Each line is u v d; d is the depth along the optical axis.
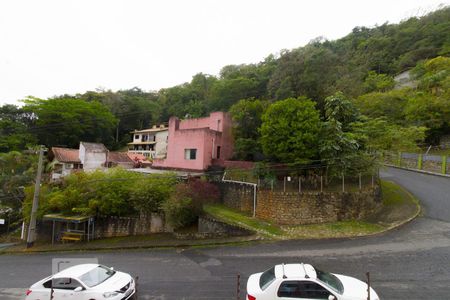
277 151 18.64
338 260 12.37
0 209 29.55
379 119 21.97
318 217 17.47
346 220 17.42
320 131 18.27
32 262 17.44
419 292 9.29
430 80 37.16
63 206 22.92
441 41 56.94
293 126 18.33
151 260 15.09
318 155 18.31
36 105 48.12
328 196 17.61
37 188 22.56
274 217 18.19
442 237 13.98
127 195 22.39
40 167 22.94
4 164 36.28
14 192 30.78
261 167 19.92
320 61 29.97
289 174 19.05
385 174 27.84
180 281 11.61
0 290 12.48
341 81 32.47
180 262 14.26
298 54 32.00
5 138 45.62
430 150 33.44
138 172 26.58
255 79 43.94
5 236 26.92
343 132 19.12
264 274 8.60
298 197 17.81
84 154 39.16
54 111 47.88
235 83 42.28
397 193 21.22
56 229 23.67
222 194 23.08
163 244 18.02
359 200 17.88
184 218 20.19
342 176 17.91
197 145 27.97
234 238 16.86
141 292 10.71
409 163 31.14
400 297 9.02
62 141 50.88
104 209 22.09
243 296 9.83
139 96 73.62
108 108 60.06
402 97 34.91
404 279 10.23
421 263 11.45
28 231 23.52
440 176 26.56
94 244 20.62
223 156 29.30
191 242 17.50
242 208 21.00
